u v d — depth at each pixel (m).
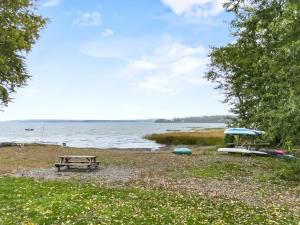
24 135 130.38
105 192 18.84
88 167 28.00
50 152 44.47
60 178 24.03
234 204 17.16
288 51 21.62
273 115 23.14
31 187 19.58
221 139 68.25
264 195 19.62
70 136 123.25
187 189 20.80
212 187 21.67
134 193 18.86
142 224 13.41
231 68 47.12
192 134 83.81
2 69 39.44
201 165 31.53
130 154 43.06
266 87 29.66
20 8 41.38
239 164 32.16
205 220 14.08
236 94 46.19
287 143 23.25
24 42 39.94
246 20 31.80
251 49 35.47
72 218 13.98
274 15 27.77
